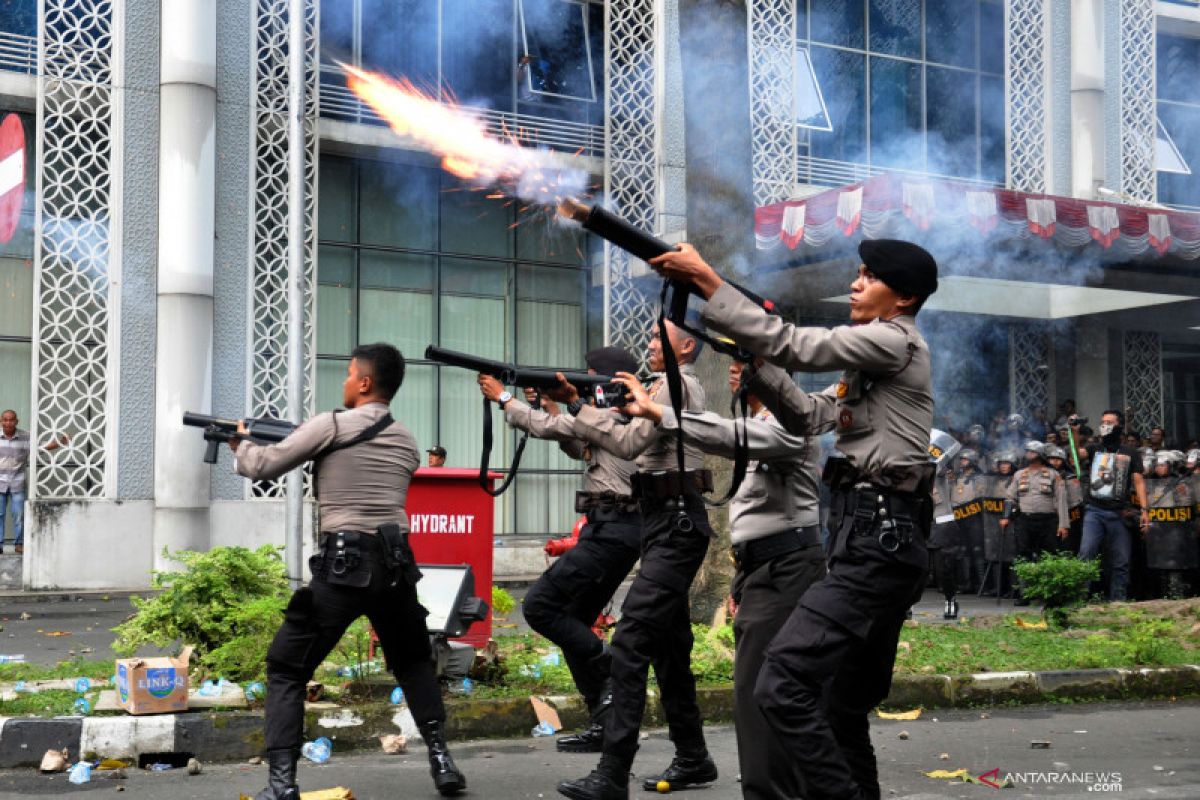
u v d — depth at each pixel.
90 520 15.27
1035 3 20.58
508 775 6.04
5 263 15.65
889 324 4.25
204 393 15.66
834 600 4.18
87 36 15.69
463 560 7.80
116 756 6.28
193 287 15.59
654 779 5.80
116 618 12.84
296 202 11.56
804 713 4.15
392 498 5.51
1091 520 14.02
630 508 6.25
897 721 7.65
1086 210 15.48
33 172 15.69
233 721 6.44
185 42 15.71
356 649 7.66
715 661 8.12
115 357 15.53
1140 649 9.11
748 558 5.01
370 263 17.55
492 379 5.91
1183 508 14.28
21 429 15.49
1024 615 11.80
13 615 13.14
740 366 4.74
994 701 8.27
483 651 7.70
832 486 4.31
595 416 5.62
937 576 12.60
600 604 6.39
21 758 6.22
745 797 4.85
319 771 6.15
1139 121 21.19
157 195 15.84
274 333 16.44
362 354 5.64
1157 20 21.67
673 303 4.13
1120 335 21.39
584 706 7.20
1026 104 20.47
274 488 16.14
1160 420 21.56
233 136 16.19
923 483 4.22
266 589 7.46
